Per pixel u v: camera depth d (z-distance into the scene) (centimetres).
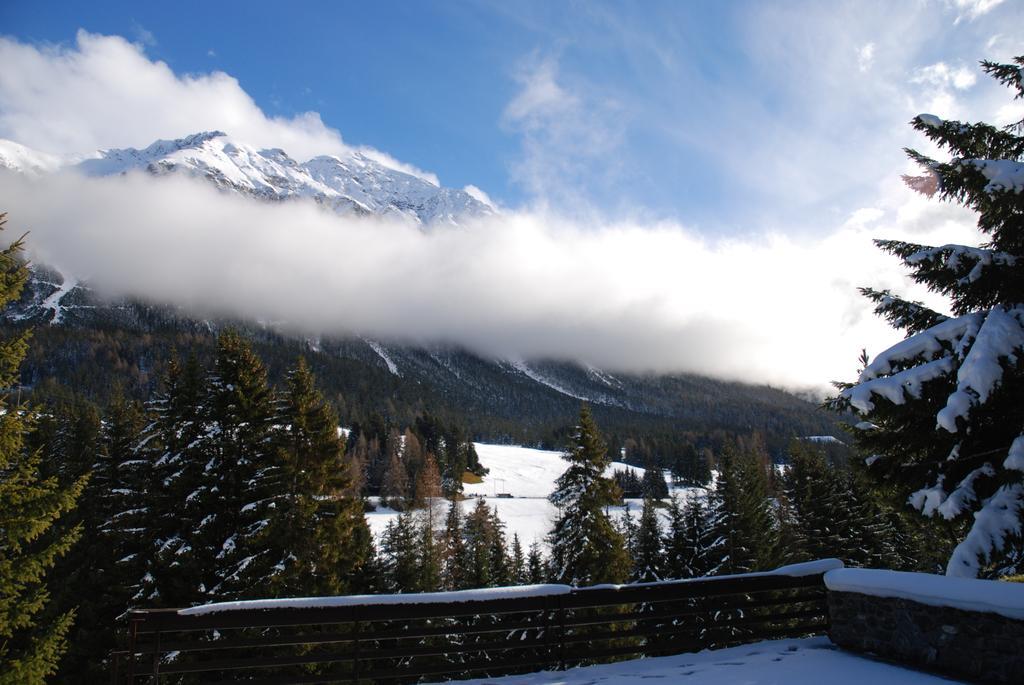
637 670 889
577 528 2466
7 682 1041
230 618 829
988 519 928
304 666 1678
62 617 1116
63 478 2528
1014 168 903
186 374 1877
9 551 1186
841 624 952
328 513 2027
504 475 13488
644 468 15000
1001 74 1007
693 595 1002
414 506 7256
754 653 945
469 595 907
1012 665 710
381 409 17525
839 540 3341
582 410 2544
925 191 1049
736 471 3925
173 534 1727
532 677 882
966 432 987
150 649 808
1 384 1088
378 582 2961
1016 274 968
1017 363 927
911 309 1147
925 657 809
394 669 874
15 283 1130
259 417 1855
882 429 1130
